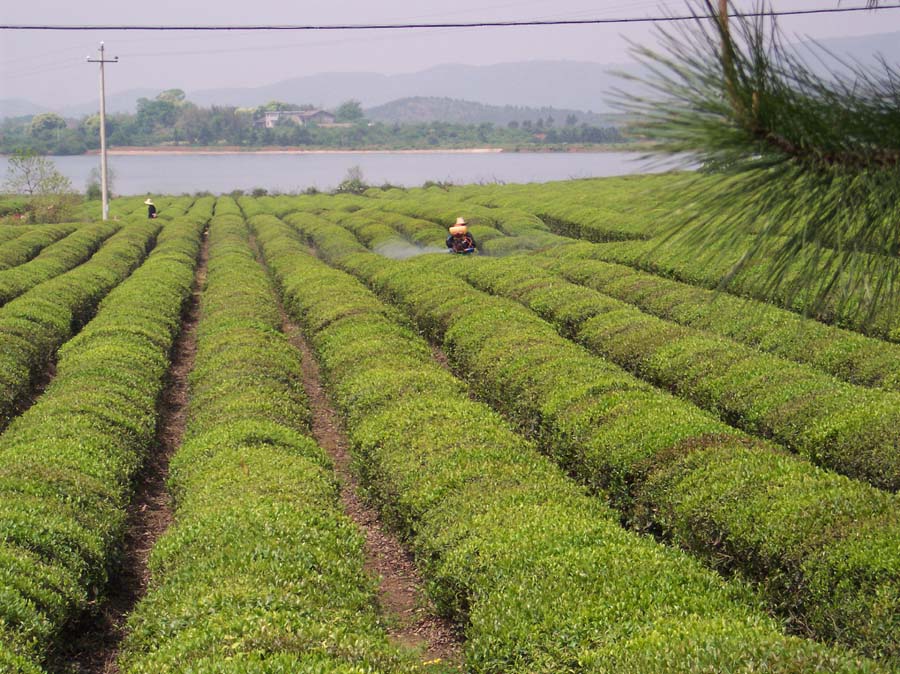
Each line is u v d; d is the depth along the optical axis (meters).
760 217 4.70
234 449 15.55
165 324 27.42
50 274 37.56
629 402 15.80
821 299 4.92
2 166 187.12
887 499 10.98
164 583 10.80
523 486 12.98
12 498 12.65
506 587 9.97
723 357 18.23
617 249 34.47
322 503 13.20
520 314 23.92
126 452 16.03
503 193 72.38
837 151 4.34
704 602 9.12
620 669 7.68
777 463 12.52
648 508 13.06
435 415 16.34
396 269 34.06
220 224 63.81
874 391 15.58
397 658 8.70
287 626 8.93
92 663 10.75
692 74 4.13
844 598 9.40
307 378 23.97
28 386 21.62
